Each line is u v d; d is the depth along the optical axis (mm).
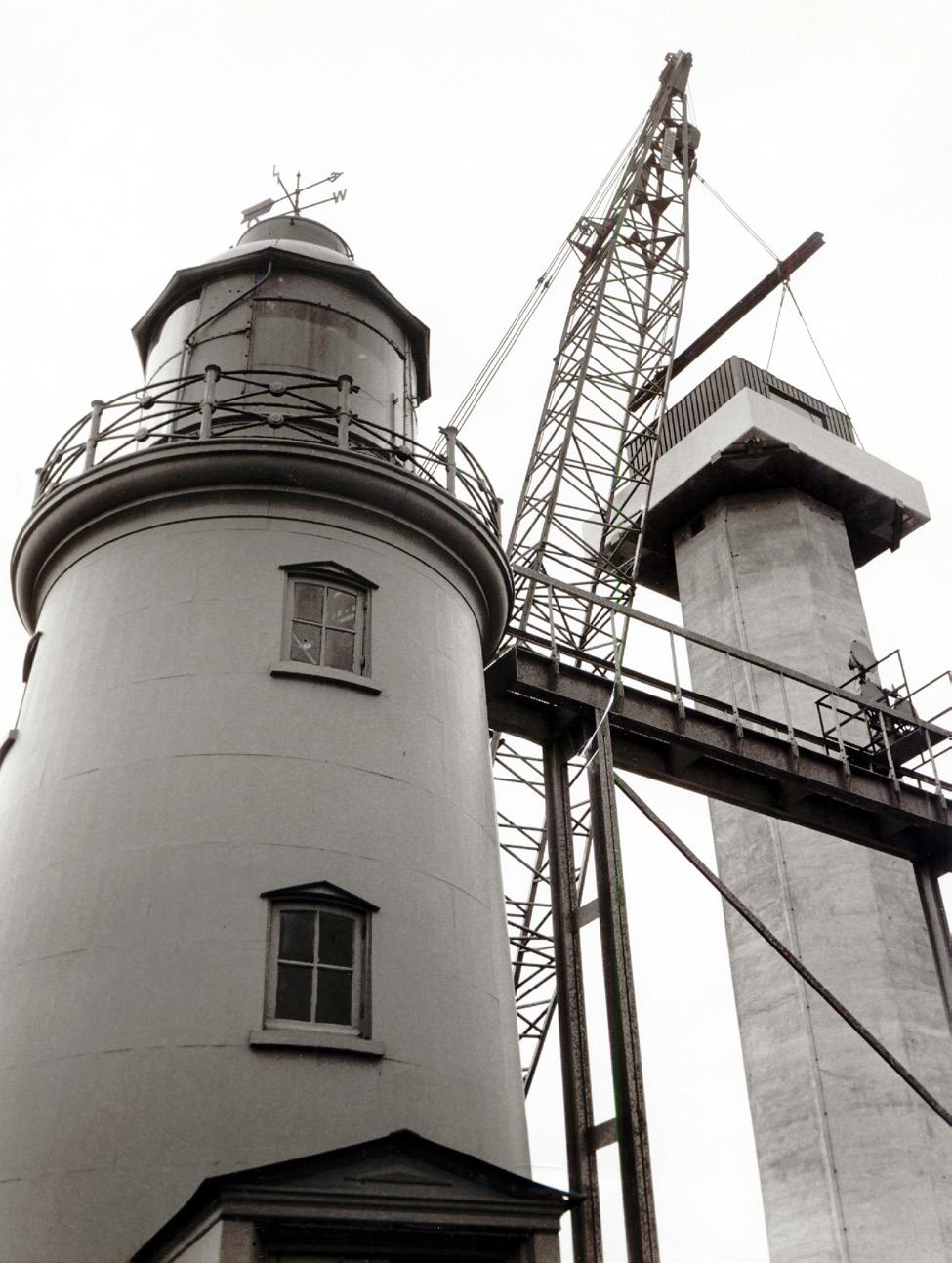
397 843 15812
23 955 14688
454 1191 12008
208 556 17062
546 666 23266
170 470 17375
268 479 17484
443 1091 14602
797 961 23344
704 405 44531
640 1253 17906
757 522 41375
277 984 14305
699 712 25219
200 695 15953
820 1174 31609
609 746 22734
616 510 37875
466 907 16219
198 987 13977
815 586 39719
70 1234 12766
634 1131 18719
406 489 18031
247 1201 11211
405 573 18062
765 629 39031
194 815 15078
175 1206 12766
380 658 17078
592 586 35875
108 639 16703
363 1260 11617
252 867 14789
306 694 16250
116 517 17719
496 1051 15625
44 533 18203
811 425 42000
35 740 16656
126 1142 13125
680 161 42156
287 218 22953
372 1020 14461
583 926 21438
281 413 19047
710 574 41375
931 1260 29672
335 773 15820
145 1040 13664
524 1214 12164
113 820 15188
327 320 20422
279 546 17234
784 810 27516
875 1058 32156
